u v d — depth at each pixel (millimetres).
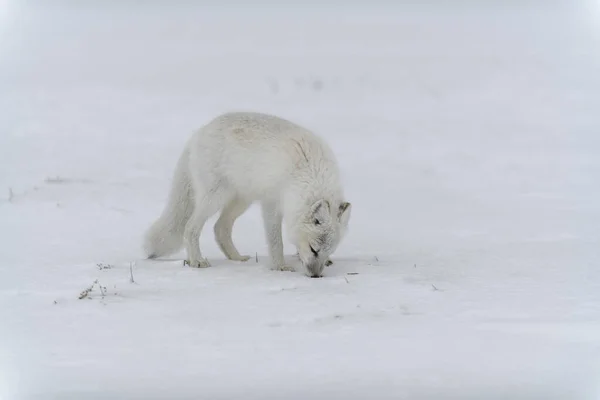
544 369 6977
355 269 11070
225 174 11117
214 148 11102
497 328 8156
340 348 7547
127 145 25250
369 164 23469
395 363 7125
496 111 33719
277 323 8352
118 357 7301
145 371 6938
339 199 10930
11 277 10508
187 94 38781
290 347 7582
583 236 13703
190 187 11758
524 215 16141
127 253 12445
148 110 33500
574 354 7352
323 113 33719
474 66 46719
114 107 34000
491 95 37844
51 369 6988
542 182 20312
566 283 10102
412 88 40969
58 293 9594
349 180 21062
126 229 14453
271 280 10258
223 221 11906
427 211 16969
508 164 23109
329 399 6305
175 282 10133
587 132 28250
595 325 8250
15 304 9109
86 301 9188
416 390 6504
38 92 37062
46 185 18484
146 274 10625
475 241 13531
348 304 9047
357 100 37656
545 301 9195
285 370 6953
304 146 10836
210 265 11344
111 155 23328
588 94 36438
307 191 10617
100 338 7859
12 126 27938
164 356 7328
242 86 41938
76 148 24281
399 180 21047
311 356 7324
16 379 6707
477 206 17375
